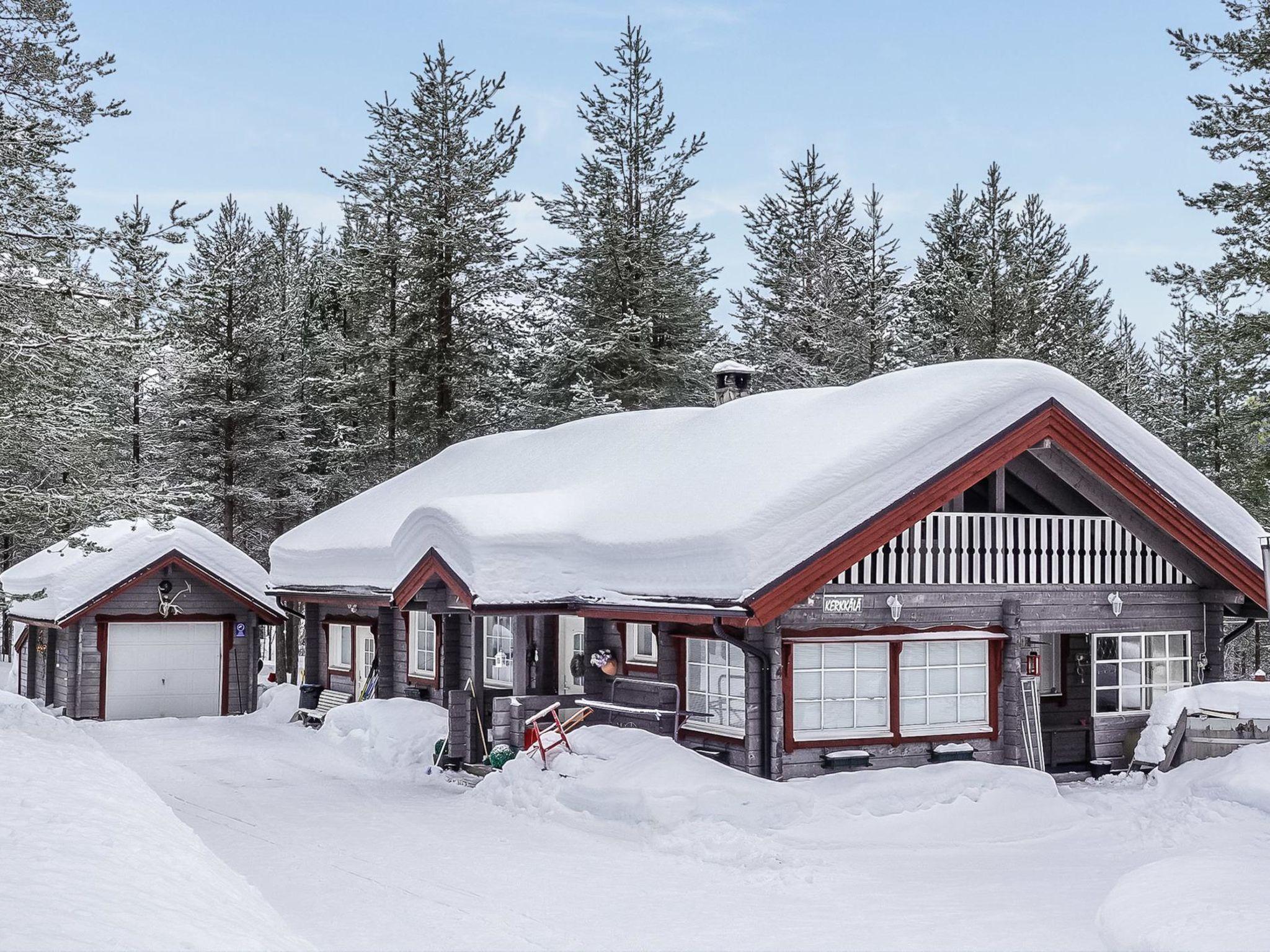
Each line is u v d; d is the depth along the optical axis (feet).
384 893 37.52
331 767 69.56
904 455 53.31
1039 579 59.31
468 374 123.75
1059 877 40.32
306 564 91.56
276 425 126.82
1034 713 58.18
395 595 67.82
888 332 152.46
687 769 49.67
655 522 57.00
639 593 54.80
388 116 124.67
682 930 33.50
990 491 59.41
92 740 67.72
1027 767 55.31
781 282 164.45
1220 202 88.89
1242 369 93.86
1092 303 146.30
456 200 122.52
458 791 60.08
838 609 53.01
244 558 100.17
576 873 40.60
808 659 53.26
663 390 127.85
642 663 62.13
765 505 51.21
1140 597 62.08
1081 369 132.16
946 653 56.49
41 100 64.18
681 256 134.62
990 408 55.36
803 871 40.47
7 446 66.13
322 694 93.45
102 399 114.83
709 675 56.44
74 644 95.86
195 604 98.94
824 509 51.29
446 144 123.44
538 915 34.99
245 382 124.57
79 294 56.90
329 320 159.12
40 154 58.95
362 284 128.77
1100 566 61.16
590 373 129.59
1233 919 27.91
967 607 56.80
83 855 25.59
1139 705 62.39
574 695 68.39
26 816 29.27
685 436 70.54
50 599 95.81
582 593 58.65
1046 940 32.27
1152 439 59.72
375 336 128.57
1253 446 119.96
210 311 120.98
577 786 51.31
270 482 129.70
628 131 134.10
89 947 18.52
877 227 164.76
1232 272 87.81
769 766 50.93
